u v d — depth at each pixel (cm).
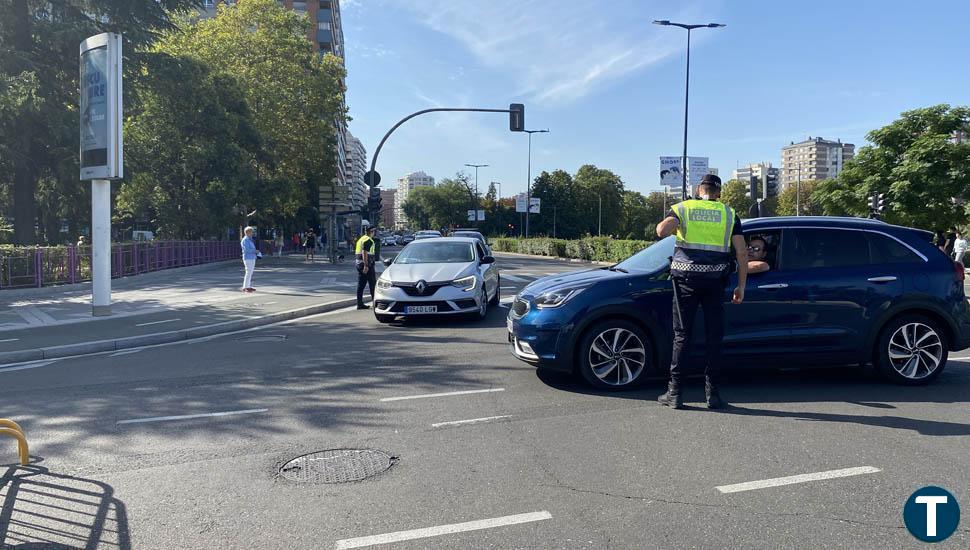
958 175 3167
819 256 649
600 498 389
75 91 2705
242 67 4294
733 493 393
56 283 1936
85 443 512
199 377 754
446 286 1132
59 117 2436
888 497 385
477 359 823
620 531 347
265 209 4216
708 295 561
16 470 453
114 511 382
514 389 660
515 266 3089
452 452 475
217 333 1149
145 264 2575
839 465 436
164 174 3675
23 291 1778
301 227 6303
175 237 3769
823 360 644
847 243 655
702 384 665
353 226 6322
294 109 4481
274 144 4203
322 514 374
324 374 752
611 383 639
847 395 617
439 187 11031
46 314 1386
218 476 436
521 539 340
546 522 359
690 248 552
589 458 456
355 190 17288
